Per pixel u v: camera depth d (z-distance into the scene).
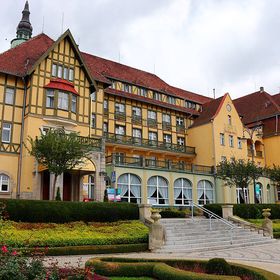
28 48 34.34
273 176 39.19
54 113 30.38
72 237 17.62
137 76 48.84
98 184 28.03
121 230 20.00
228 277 8.48
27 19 63.31
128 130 42.69
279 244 22.59
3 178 28.75
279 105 55.94
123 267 10.80
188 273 9.15
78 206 20.62
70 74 32.81
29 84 30.56
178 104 49.31
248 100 59.78
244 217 29.36
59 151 22.64
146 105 45.25
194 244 19.78
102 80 37.72
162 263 10.79
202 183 41.03
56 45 32.22
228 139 47.03
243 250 19.44
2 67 30.02
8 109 29.94
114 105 42.12
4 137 29.38
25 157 28.97
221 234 22.45
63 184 29.56
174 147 45.41
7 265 7.43
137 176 35.41
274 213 31.47
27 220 18.80
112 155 34.38
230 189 42.94
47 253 15.98
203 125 46.91
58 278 7.84
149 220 21.81
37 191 28.06
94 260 11.48
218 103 48.56
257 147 53.19
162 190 37.09
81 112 32.66
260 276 9.02
